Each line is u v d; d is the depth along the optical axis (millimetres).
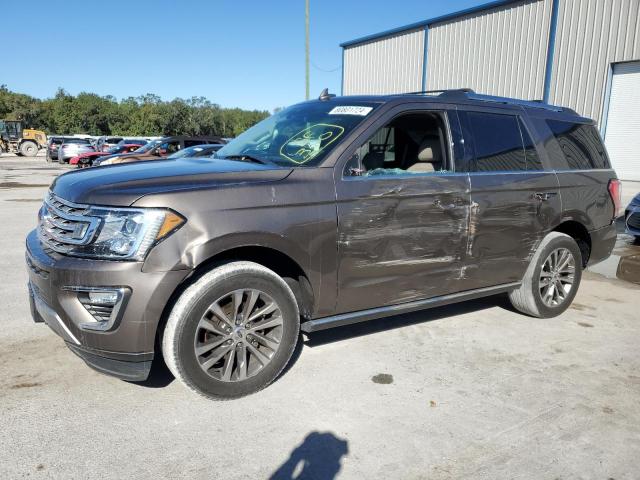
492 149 4246
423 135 4133
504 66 20125
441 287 3998
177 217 2824
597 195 5000
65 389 3236
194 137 16969
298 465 2562
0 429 2777
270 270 3172
